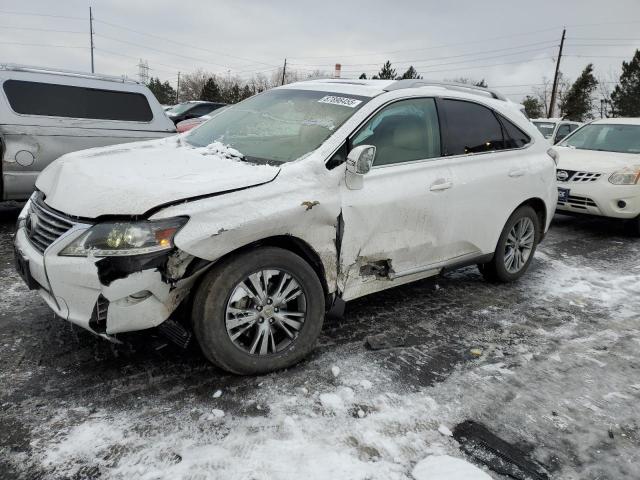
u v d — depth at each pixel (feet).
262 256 9.34
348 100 12.03
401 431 8.63
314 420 8.70
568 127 51.11
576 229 25.71
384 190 11.29
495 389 10.17
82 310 8.41
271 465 7.59
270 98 13.66
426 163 12.45
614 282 17.40
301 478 7.37
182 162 10.41
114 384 9.34
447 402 9.57
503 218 14.70
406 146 12.21
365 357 11.00
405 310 13.75
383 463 7.83
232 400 9.09
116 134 21.79
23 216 10.32
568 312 14.47
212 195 8.85
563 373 11.03
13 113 19.35
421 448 8.26
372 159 10.42
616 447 8.73
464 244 13.73
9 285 13.75
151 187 8.70
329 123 11.32
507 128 15.17
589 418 9.47
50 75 20.75
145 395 9.07
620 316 14.44
